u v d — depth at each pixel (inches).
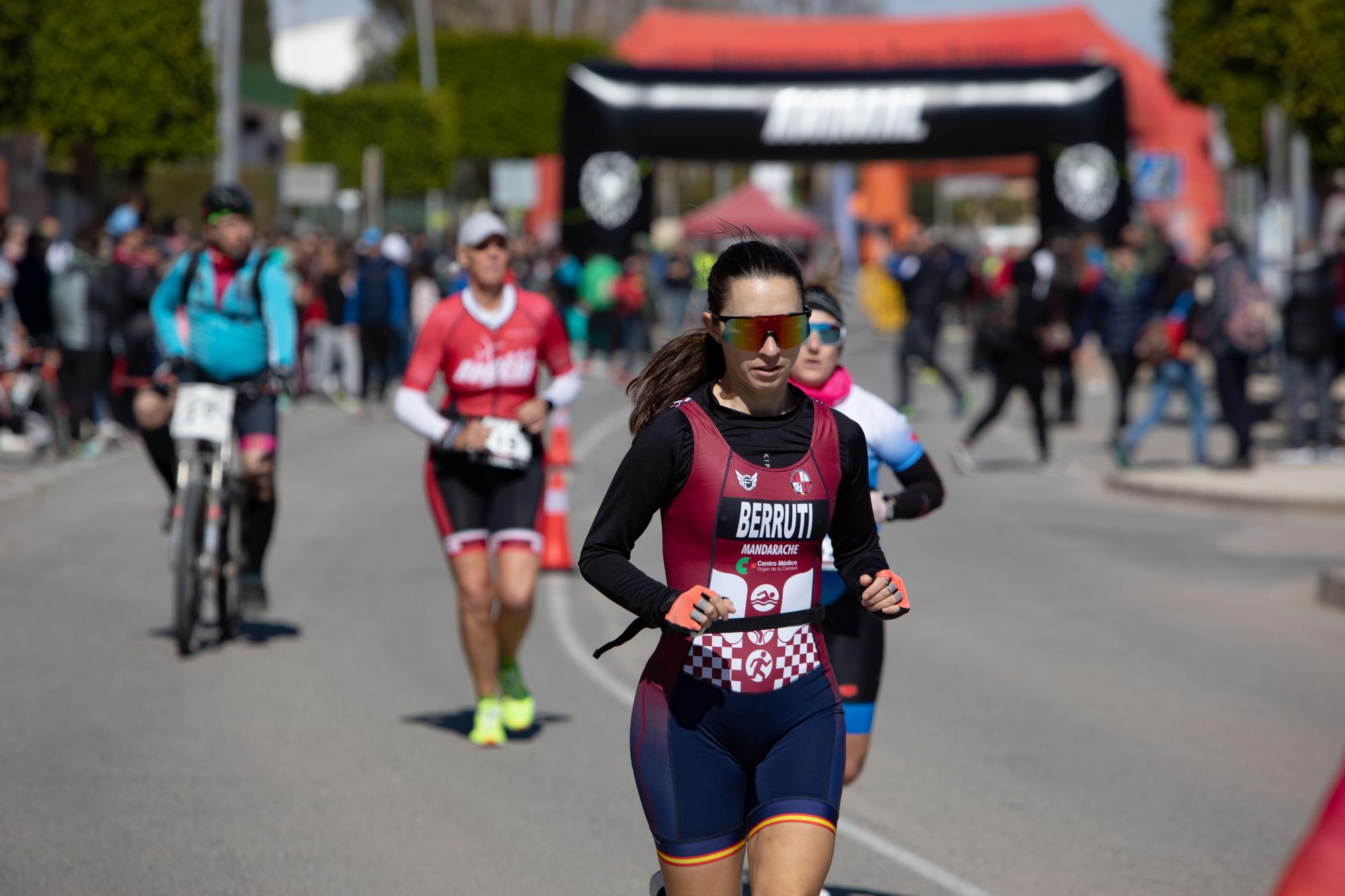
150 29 2952.8
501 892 581.6
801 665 412.8
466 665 944.3
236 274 959.0
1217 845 644.7
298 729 800.3
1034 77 3481.8
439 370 787.4
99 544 1330.0
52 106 2942.9
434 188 5807.1
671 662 410.6
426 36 6628.9
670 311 3676.2
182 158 3080.7
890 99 3489.2
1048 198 3484.3
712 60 5329.7
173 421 940.0
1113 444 1855.3
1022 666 958.4
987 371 3302.2
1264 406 2480.3
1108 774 741.3
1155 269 2262.6
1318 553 1357.0
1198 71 2689.5
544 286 3659.0
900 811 685.9
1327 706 869.8
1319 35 1979.6
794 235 5733.3
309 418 2429.9
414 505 1569.9
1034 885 597.3
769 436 408.5
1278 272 2058.3
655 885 437.7
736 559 406.9
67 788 699.4
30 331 1859.0
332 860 613.0
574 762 754.2
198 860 610.9
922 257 2439.7
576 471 1834.4
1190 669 952.9
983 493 1715.1
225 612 978.1
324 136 5748.0
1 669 914.7
